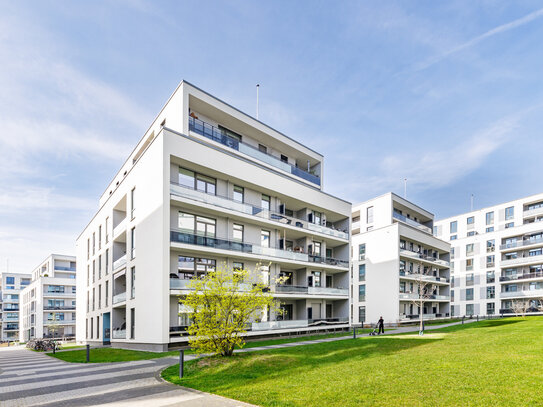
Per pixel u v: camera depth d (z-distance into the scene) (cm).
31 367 1672
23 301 7931
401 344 1706
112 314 2823
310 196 3181
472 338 1808
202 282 1488
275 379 1052
